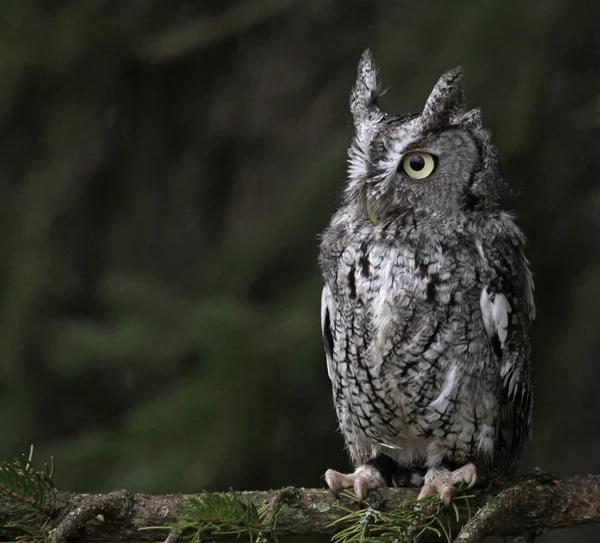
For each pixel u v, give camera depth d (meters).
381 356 9.57
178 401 10.88
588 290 11.40
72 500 8.11
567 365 11.30
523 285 9.98
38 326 12.29
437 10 11.77
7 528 7.96
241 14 13.84
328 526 8.58
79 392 12.38
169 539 7.71
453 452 9.76
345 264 9.84
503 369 9.62
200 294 12.23
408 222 9.70
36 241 12.65
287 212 12.22
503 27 11.38
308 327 11.16
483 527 8.15
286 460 10.94
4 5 12.61
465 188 9.77
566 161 11.60
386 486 9.75
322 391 11.19
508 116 11.31
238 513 7.43
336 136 12.55
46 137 12.87
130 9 13.30
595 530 13.75
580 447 11.62
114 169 13.56
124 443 10.81
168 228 14.27
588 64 11.56
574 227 11.80
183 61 13.94
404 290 9.44
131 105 13.65
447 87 9.97
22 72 12.49
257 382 10.97
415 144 9.88
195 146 14.65
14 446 11.86
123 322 11.58
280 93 15.32
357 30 15.08
